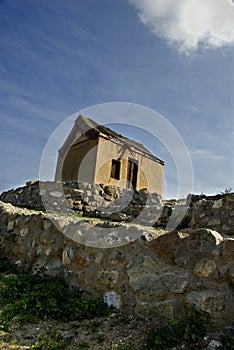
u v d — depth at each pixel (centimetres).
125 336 306
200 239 317
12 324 344
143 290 341
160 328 310
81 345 296
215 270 297
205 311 288
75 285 419
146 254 354
